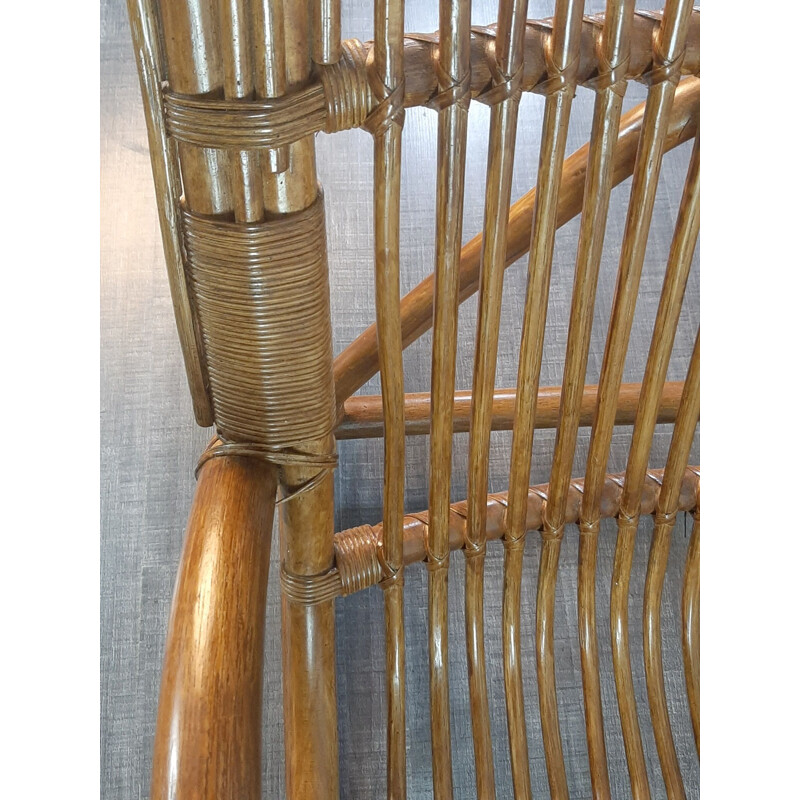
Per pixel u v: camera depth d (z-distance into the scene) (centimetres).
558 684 102
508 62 49
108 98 120
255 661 46
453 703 100
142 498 105
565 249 118
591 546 77
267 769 95
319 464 62
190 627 47
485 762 75
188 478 106
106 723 96
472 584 74
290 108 44
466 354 114
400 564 71
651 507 81
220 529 52
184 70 43
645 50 53
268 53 43
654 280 118
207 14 42
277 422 59
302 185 49
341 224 118
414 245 116
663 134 56
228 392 57
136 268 114
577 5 49
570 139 122
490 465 109
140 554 102
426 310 73
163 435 107
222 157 47
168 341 111
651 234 119
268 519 57
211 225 48
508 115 51
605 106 54
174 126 45
